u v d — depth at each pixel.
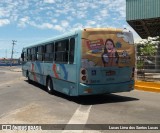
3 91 18.17
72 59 12.52
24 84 23.00
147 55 21.64
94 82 12.09
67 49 13.15
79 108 11.32
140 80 20.52
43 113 10.33
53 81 15.52
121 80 12.66
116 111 10.50
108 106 11.63
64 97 14.66
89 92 12.02
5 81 27.83
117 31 12.57
